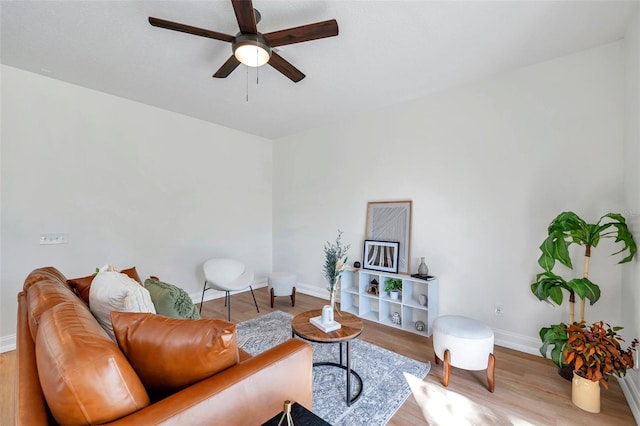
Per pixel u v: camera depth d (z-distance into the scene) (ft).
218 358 3.15
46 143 9.20
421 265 9.96
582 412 5.80
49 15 6.25
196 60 8.11
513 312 8.60
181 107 11.70
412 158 10.80
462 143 9.59
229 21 6.47
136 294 4.44
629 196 6.50
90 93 10.05
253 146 15.43
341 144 13.14
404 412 5.82
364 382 6.84
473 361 6.42
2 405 5.93
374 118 11.93
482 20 6.39
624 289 6.81
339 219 13.20
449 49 7.53
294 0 5.81
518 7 5.98
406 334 9.67
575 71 7.66
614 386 6.64
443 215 10.00
